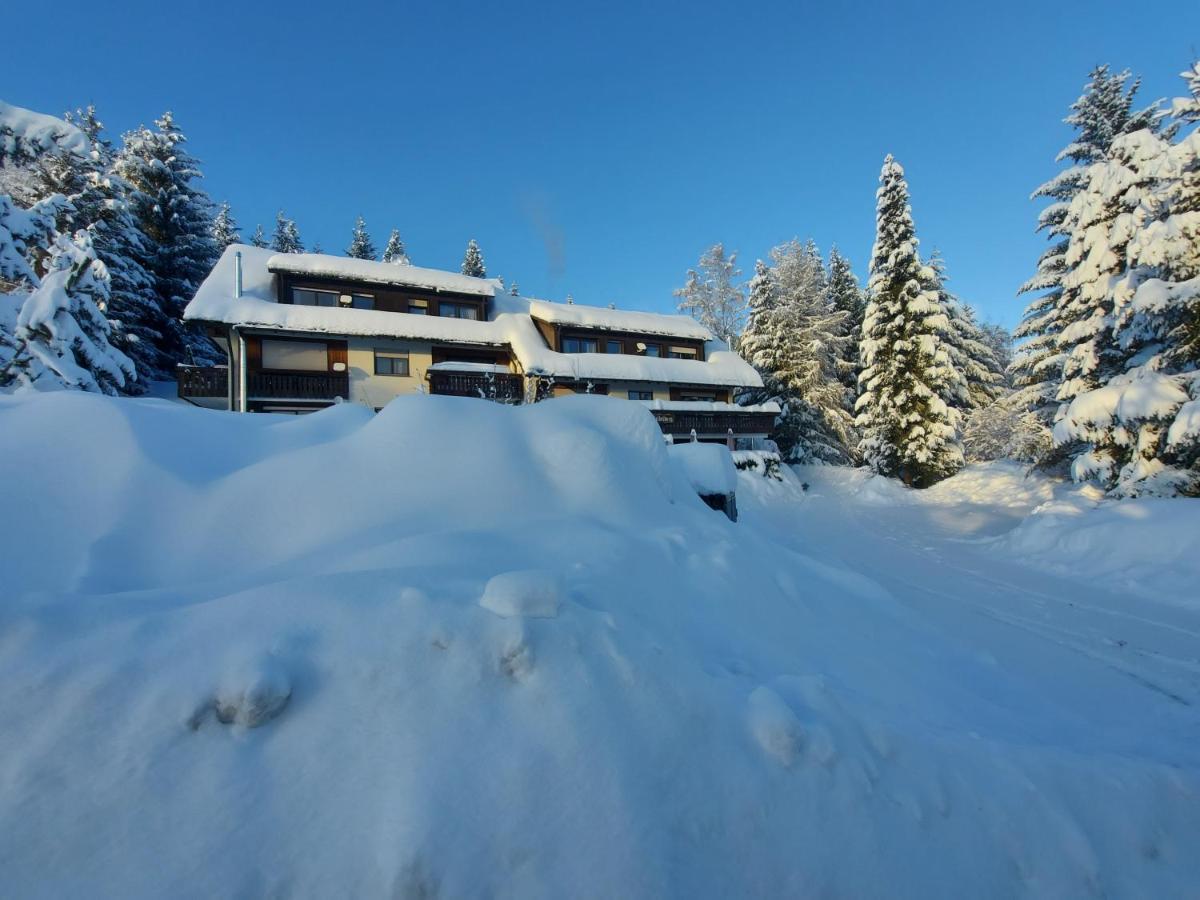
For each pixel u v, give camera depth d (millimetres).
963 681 3928
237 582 2385
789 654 3254
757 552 4770
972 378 27266
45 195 17188
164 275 22016
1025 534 10445
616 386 22203
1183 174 9852
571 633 2174
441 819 1549
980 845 2086
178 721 1603
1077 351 12688
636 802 1786
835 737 2246
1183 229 9352
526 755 1778
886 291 21969
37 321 8055
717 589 3557
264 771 1585
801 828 1929
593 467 4184
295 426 4141
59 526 2531
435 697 1843
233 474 3150
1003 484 17828
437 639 1983
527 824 1628
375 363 18672
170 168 22484
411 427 3719
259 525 2914
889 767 2256
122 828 1423
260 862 1435
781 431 27375
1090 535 9164
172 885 1362
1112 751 3070
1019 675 4613
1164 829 2387
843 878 1847
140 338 19766
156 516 2760
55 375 8227
